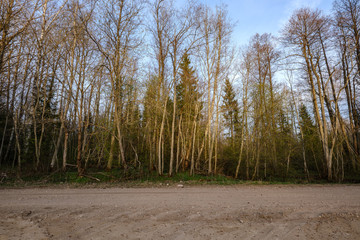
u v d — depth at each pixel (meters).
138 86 17.20
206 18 17.61
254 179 18.55
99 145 18.11
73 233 4.51
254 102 18.73
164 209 6.32
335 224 5.44
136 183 12.41
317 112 19.73
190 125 20.33
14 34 13.40
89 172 15.59
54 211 5.94
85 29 13.34
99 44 14.32
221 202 7.39
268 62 21.75
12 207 6.23
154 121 19.48
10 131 19.50
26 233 4.47
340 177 18.59
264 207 6.77
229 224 5.22
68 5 13.73
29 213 5.71
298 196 8.83
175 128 19.52
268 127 18.72
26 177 13.48
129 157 22.77
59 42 14.16
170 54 16.27
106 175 14.57
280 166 20.11
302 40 20.55
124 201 7.29
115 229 4.76
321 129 19.53
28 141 16.73
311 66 21.02
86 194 8.51
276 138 19.52
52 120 15.88
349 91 22.61
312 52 20.58
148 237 4.38
